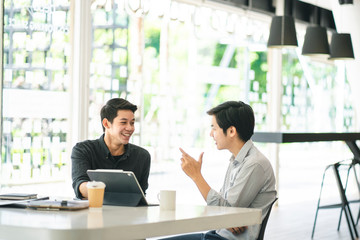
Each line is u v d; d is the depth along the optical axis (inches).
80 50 232.5
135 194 108.9
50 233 78.0
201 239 116.7
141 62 320.2
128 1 257.9
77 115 233.3
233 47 351.6
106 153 133.3
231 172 119.9
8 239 81.7
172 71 360.8
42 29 224.7
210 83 360.5
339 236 239.9
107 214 95.1
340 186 231.1
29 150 222.4
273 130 331.0
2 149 213.5
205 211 100.7
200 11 290.8
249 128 117.2
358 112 324.8
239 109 116.8
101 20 286.4
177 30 364.2
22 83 219.0
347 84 462.6
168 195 101.7
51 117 228.7
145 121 335.3
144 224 84.6
